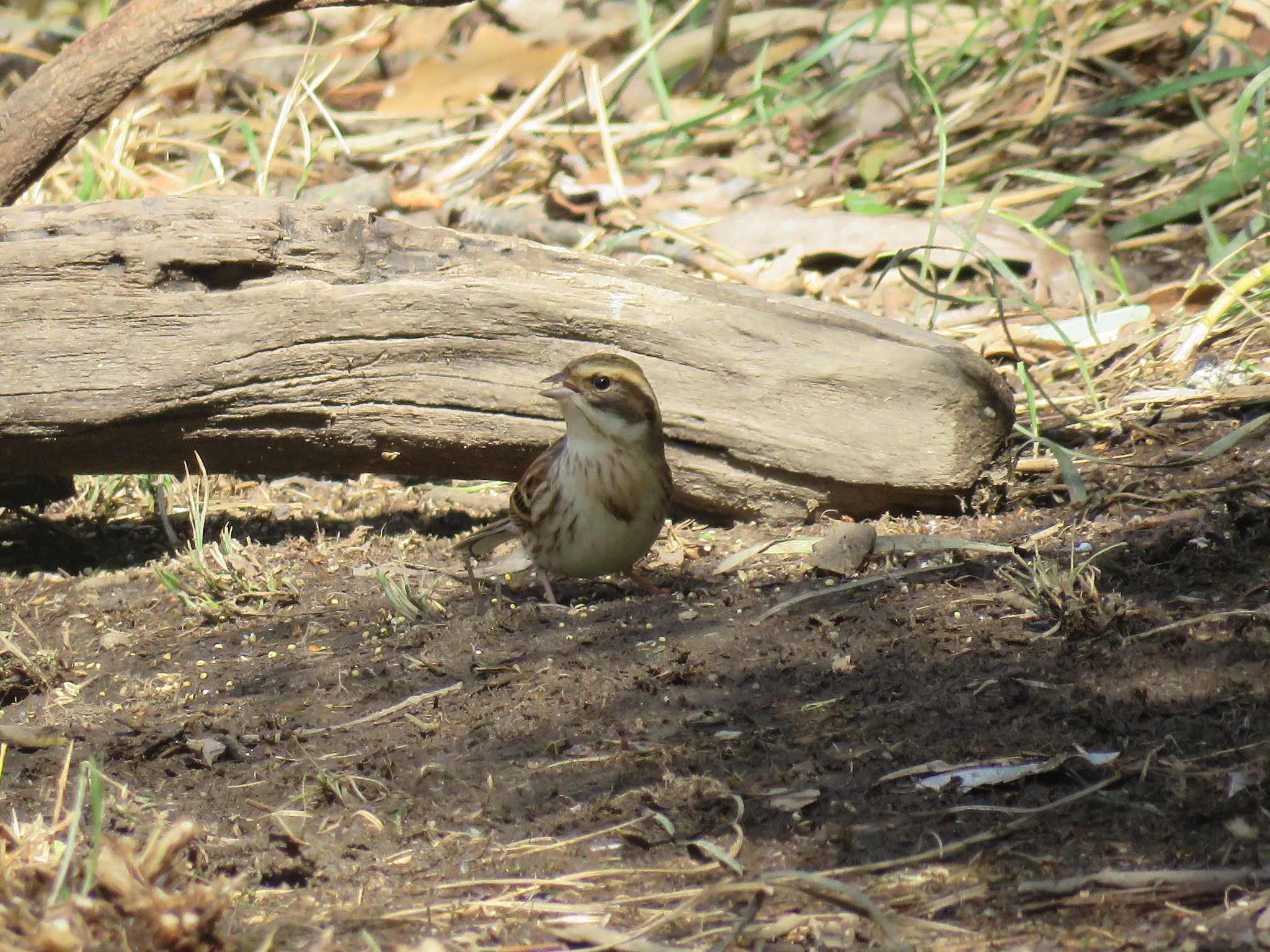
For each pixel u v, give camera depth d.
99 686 9.05
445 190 17.67
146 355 10.84
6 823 6.94
